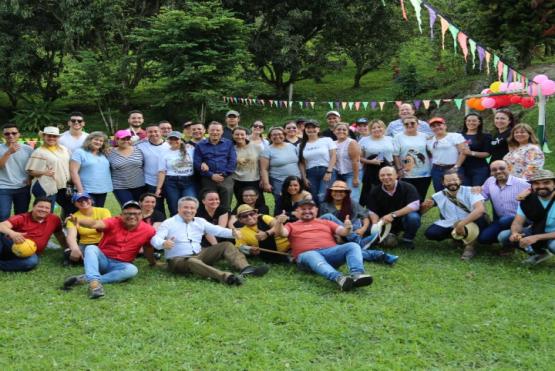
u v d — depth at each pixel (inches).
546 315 172.1
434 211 335.0
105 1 792.3
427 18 775.7
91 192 248.7
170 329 161.3
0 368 138.3
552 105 571.8
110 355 145.9
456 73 810.8
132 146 264.4
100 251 206.1
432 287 198.8
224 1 865.5
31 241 219.1
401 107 311.3
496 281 205.5
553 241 214.7
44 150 244.4
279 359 144.2
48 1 807.7
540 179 213.6
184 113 861.8
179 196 261.3
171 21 773.9
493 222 239.5
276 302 182.2
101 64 837.8
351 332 159.2
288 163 271.0
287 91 964.0
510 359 145.0
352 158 271.7
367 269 219.9
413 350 149.5
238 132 272.5
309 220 221.6
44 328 162.2
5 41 806.5
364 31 928.9
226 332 159.0
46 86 933.8
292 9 888.9
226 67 802.2
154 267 225.8
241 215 231.6
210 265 222.2
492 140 268.2
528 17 637.9
